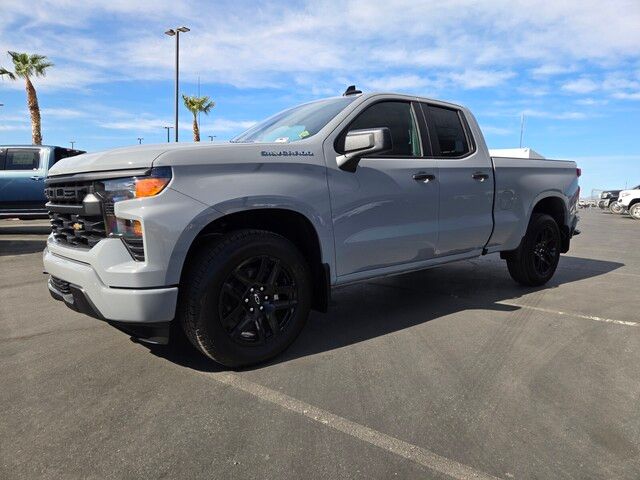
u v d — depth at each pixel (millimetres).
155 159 2760
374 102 3916
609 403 2715
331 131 3570
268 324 3248
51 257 3379
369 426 2465
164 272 2756
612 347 3580
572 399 2760
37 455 2211
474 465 2145
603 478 2055
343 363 3275
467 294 5242
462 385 2936
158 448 2268
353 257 3639
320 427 2453
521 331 3947
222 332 2992
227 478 2053
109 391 2850
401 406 2672
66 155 11086
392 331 3959
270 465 2141
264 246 3129
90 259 2857
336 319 4316
